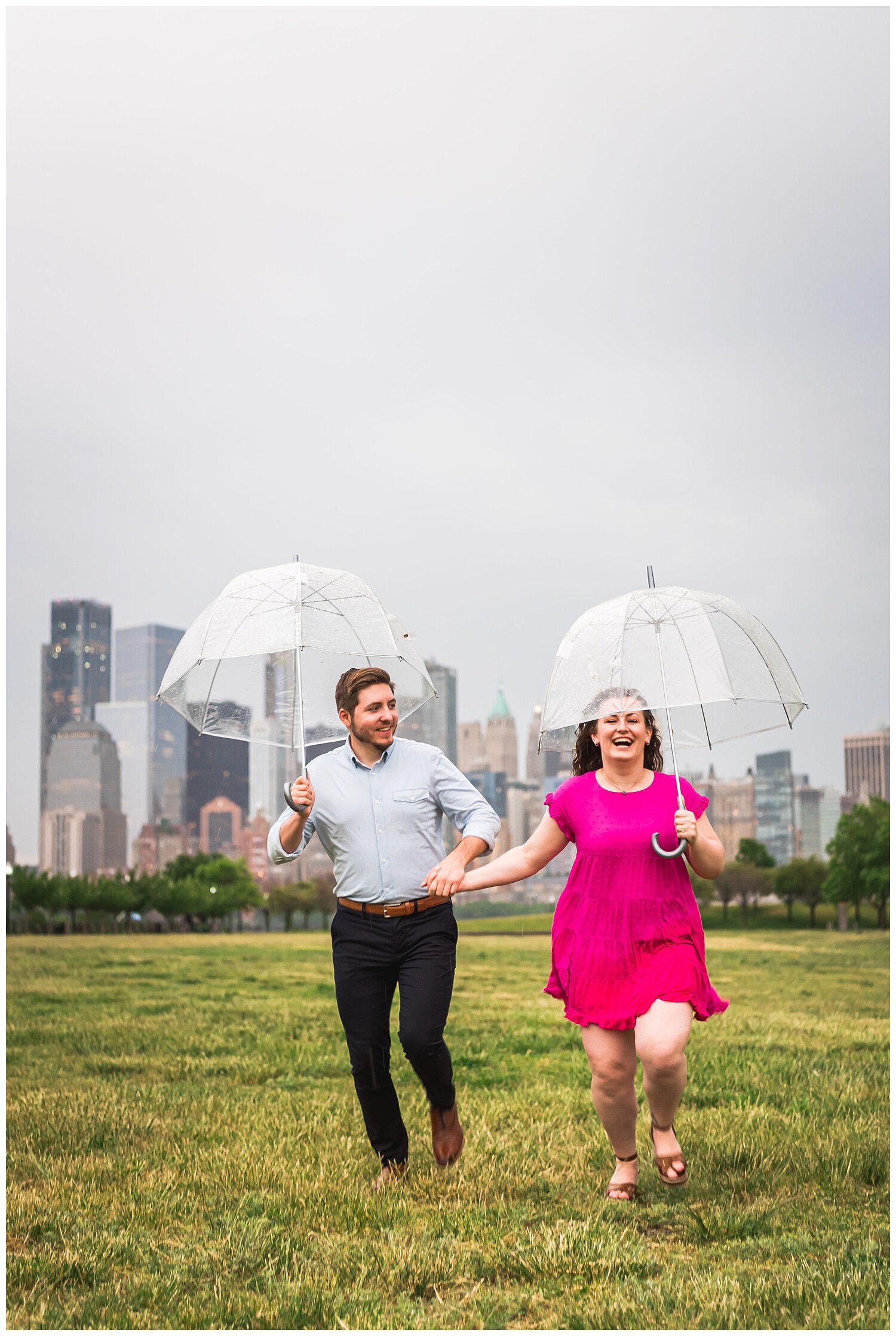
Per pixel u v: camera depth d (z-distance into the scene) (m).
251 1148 5.30
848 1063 8.01
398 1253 3.85
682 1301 3.42
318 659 5.23
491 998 13.90
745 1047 8.91
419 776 4.73
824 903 82.94
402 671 5.25
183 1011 12.20
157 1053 8.77
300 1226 4.22
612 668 4.41
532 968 21.34
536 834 4.63
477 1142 5.34
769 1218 4.23
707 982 4.40
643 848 4.40
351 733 4.80
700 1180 4.76
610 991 4.37
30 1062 8.30
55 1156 5.29
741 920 83.31
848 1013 12.01
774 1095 6.62
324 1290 3.58
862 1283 3.46
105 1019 11.36
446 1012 4.62
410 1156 5.18
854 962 23.11
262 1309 3.42
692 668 4.39
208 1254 3.91
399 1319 3.35
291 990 15.56
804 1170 4.87
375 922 4.65
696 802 4.44
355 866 4.64
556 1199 4.55
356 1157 5.18
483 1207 4.38
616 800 4.49
